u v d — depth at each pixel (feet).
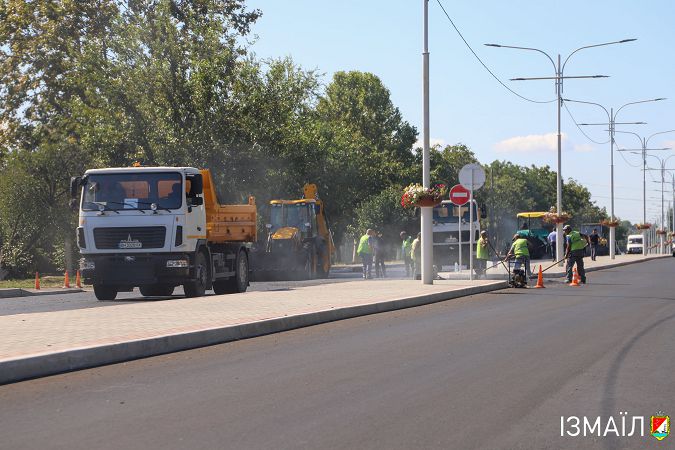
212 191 93.61
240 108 164.96
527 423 27.22
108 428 26.35
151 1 165.68
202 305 67.92
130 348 42.45
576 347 46.06
